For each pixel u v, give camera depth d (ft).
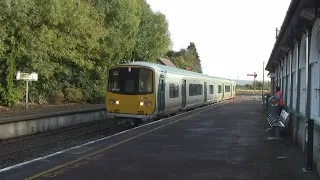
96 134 60.64
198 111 84.74
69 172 25.84
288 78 50.98
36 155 42.01
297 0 24.98
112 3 113.29
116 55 114.93
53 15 78.33
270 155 31.91
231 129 50.42
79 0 93.25
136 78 61.52
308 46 32.19
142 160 29.89
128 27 118.11
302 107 36.73
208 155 31.96
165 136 43.42
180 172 25.85
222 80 143.33
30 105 92.48
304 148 31.58
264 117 69.05
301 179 23.94
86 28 92.02
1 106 84.23
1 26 72.64
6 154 41.22
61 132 61.00
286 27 34.58
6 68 83.76
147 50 149.18
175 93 74.08
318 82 28.78
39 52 81.46
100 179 24.00
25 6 70.69
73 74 111.65
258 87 335.06
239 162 29.12
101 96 117.91
